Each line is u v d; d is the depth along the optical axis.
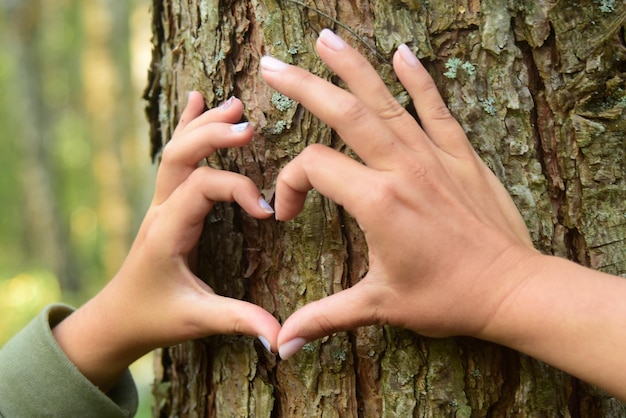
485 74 0.51
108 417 0.56
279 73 0.48
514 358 0.51
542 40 0.51
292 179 0.48
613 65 0.50
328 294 0.53
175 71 0.58
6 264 4.87
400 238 0.46
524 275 0.46
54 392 0.55
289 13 0.52
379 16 0.51
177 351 0.61
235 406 0.56
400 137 0.48
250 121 0.54
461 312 0.47
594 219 0.51
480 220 0.47
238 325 0.50
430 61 0.51
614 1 0.50
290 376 0.54
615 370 0.44
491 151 0.51
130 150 3.53
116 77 3.48
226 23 0.54
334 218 0.52
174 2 0.57
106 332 0.54
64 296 3.63
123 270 0.54
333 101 0.47
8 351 0.56
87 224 5.48
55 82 5.26
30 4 3.93
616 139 0.51
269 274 0.54
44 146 4.07
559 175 0.52
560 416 0.51
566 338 0.45
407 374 0.52
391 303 0.48
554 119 0.51
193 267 0.56
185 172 0.51
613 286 0.46
